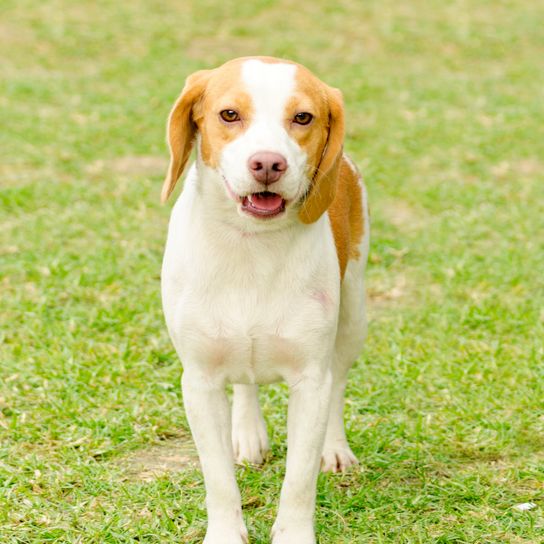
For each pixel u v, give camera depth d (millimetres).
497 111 19500
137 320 10188
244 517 6770
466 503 6984
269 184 5625
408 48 24328
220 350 6188
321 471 7488
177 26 25094
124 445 7863
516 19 26594
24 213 13523
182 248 6207
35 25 24562
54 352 9305
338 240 6863
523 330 10141
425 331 10156
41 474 7285
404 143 17484
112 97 19766
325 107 6059
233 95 5820
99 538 6523
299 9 26922
